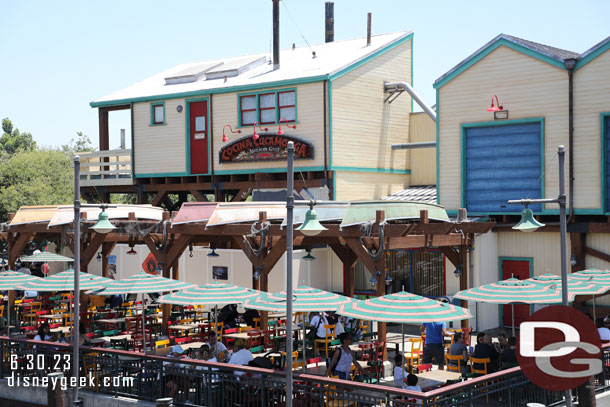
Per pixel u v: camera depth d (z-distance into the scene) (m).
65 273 20.67
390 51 32.00
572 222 23.61
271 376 13.65
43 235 28.14
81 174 35.97
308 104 29.14
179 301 16.53
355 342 19.97
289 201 12.48
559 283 17.56
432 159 32.53
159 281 18.45
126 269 31.89
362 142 30.31
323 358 19.33
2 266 30.89
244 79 31.89
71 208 24.34
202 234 22.17
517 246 24.97
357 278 28.03
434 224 19.73
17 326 25.42
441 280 25.73
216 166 31.62
